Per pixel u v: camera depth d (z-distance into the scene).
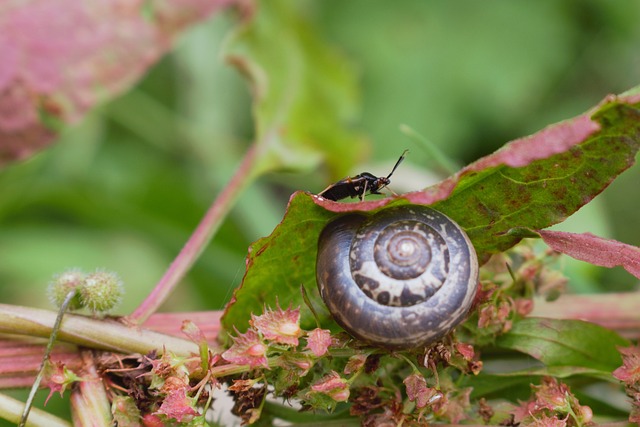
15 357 0.20
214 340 0.20
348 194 0.21
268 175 0.32
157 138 0.33
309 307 0.19
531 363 0.21
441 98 0.36
